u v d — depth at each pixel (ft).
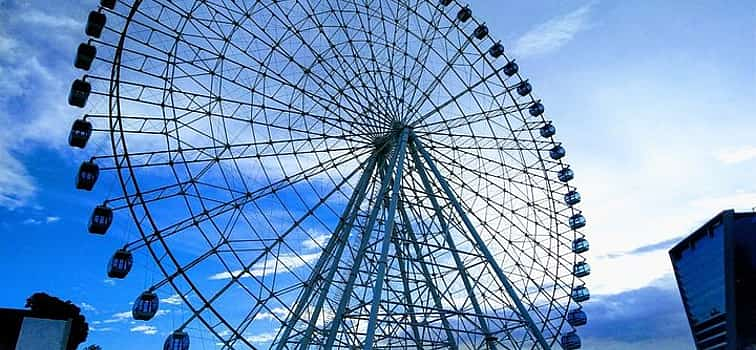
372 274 112.68
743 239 335.88
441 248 110.63
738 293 331.16
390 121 127.54
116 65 99.76
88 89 107.14
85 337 169.89
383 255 100.68
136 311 96.37
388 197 122.83
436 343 114.83
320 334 106.73
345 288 106.52
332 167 122.11
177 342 95.35
